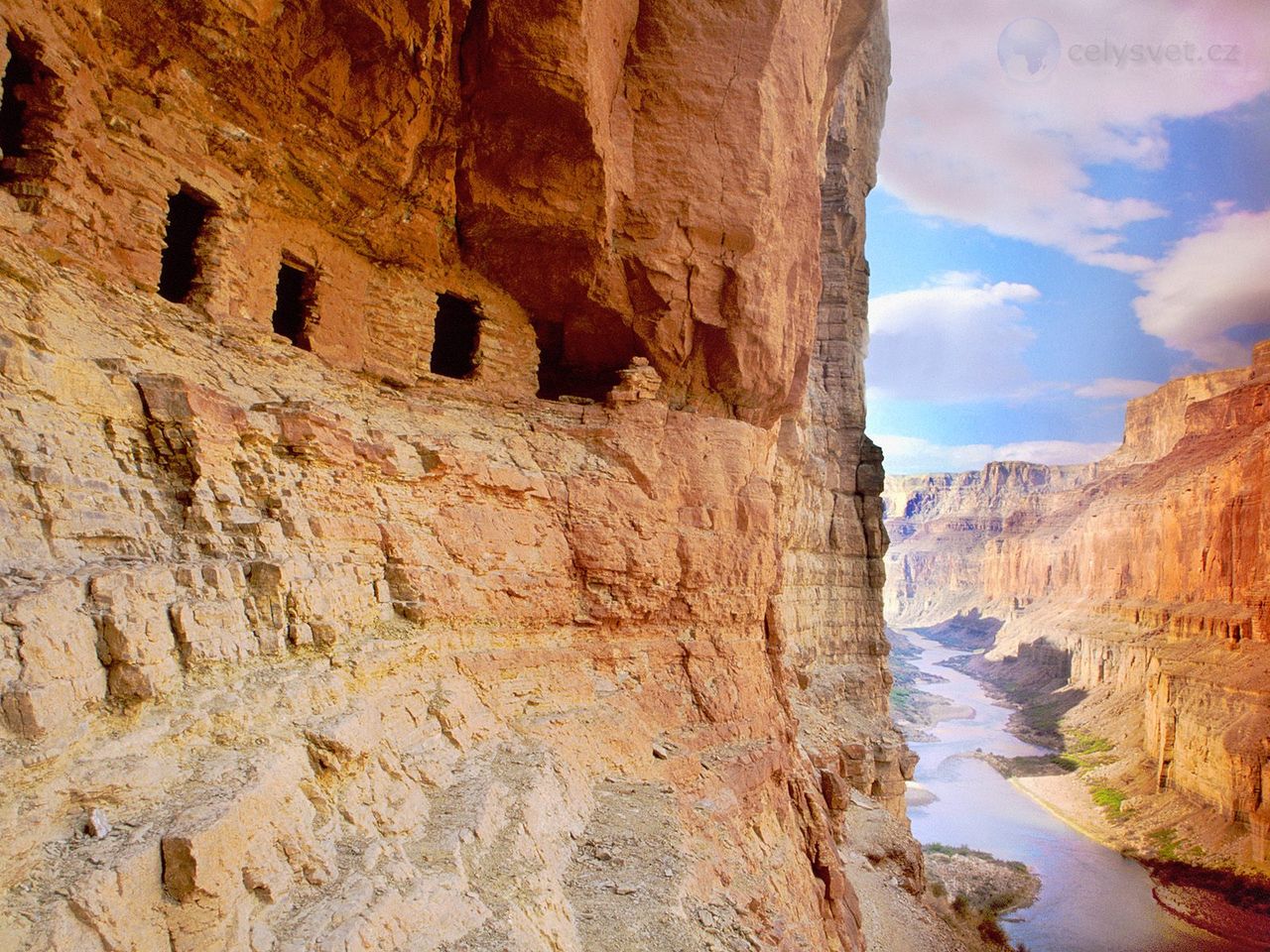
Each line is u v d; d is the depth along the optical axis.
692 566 15.19
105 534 6.61
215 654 6.78
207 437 7.86
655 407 15.38
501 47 12.43
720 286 16.19
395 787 8.08
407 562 10.52
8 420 6.14
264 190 11.14
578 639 13.73
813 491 43.84
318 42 10.66
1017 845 56.47
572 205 14.13
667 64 15.45
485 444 13.20
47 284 7.41
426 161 13.21
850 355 49.03
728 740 15.35
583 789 11.52
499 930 7.09
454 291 14.59
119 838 5.13
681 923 9.23
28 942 4.32
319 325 12.20
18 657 5.07
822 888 17.36
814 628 42.75
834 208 47.91
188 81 9.69
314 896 6.16
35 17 7.83
